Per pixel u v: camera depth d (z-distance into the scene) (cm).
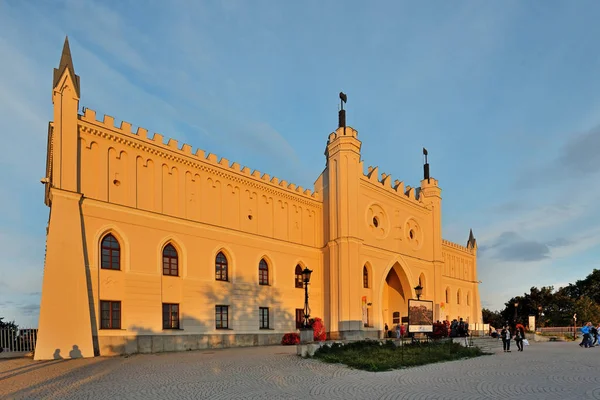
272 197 3734
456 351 2505
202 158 3197
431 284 5125
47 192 3127
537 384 1398
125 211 2677
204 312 2989
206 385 1366
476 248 6725
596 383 1410
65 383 1396
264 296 3456
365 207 4234
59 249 2309
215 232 3170
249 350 2694
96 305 2452
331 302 3838
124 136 2762
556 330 6225
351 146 4034
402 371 1733
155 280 2753
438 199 5412
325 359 2006
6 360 2106
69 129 2486
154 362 1980
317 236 4103
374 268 4203
